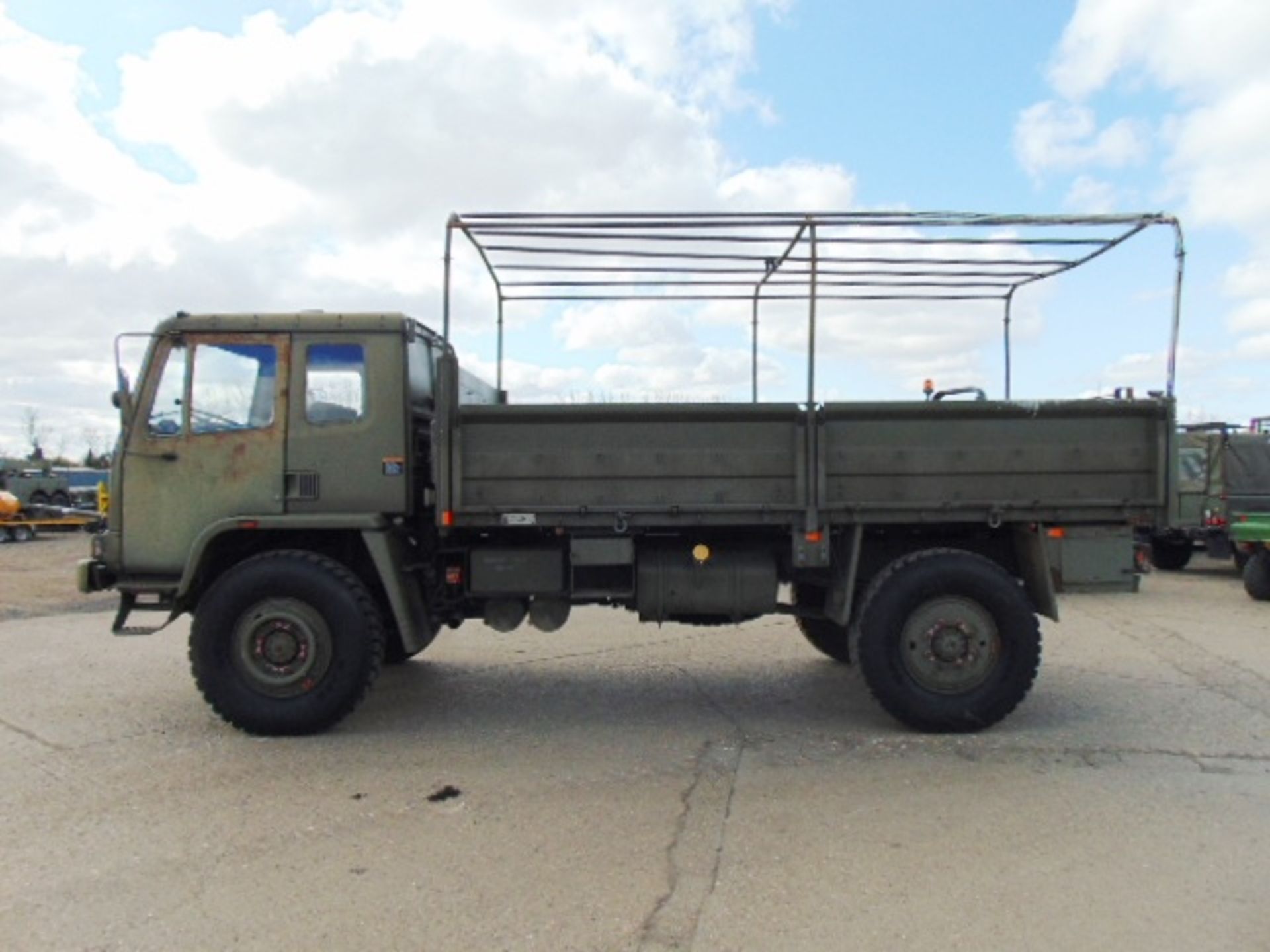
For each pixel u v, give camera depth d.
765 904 3.54
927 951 3.18
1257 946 3.20
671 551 6.26
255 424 6.03
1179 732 5.84
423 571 6.36
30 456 47.00
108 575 6.02
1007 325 8.12
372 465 6.02
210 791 4.88
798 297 8.30
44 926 3.41
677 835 4.23
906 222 5.95
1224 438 13.91
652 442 5.87
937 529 6.21
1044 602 5.98
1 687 7.33
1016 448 5.86
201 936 3.33
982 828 4.29
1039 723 6.05
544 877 3.79
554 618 6.41
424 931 3.36
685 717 6.33
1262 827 4.27
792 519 5.89
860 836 4.20
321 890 3.70
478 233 6.17
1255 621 10.33
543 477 5.87
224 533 6.01
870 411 5.83
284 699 5.79
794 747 5.61
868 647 5.85
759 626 10.17
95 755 5.50
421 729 6.05
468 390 6.47
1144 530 6.15
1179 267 5.94
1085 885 3.68
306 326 6.04
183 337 6.02
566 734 5.93
